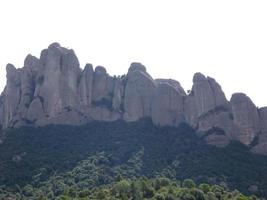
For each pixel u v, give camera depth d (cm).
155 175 18112
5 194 16650
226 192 16438
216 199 15625
